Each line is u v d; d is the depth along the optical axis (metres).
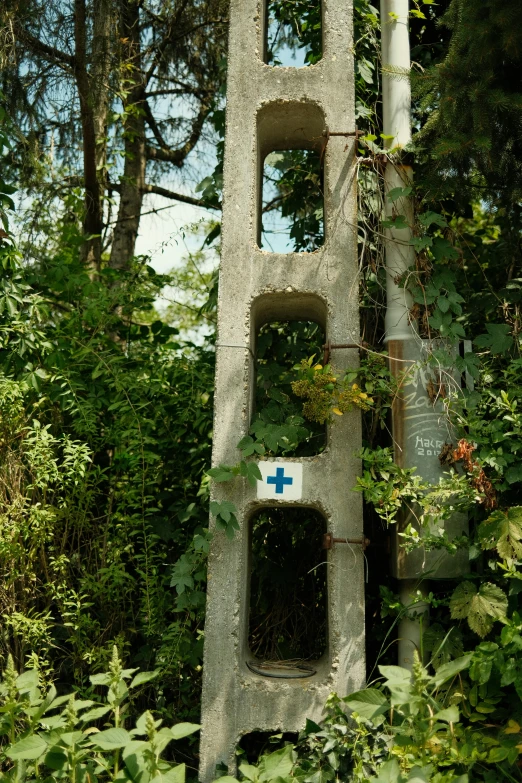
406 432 3.69
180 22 6.83
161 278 5.25
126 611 4.34
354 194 3.84
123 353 5.21
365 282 4.09
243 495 3.58
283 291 3.75
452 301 3.86
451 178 3.94
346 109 3.90
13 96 5.93
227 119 3.91
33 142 6.04
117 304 5.12
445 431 3.69
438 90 3.90
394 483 3.56
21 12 5.68
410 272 3.88
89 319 4.83
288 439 3.63
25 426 4.29
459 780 2.42
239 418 3.63
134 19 6.71
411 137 4.11
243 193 3.83
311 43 4.90
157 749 2.46
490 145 3.71
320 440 4.25
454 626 3.56
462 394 3.71
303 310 4.16
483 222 6.34
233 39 4.00
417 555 3.60
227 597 3.49
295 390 3.65
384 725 3.13
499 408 3.73
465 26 3.75
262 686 3.42
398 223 3.89
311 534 4.33
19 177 6.26
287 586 4.25
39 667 3.78
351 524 3.54
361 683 3.40
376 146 4.04
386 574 4.04
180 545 4.46
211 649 3.45
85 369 4.79
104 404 4.68
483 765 3.11
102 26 5.91
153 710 4.00
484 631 3.29
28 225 6.26
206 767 3.36
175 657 3.85
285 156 4.99
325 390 3.62
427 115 4.45
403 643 3.65
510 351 4.02
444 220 3.90
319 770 3.14
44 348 4.55
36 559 4.09
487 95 3.76
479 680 3.05
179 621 3.96
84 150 6.24
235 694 3.41
